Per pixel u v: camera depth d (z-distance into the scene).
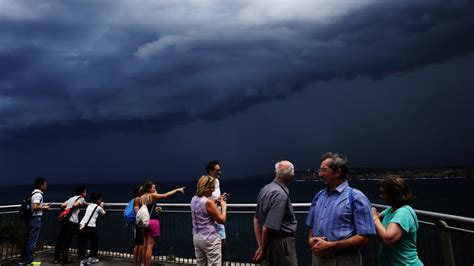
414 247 3.34
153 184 7.02
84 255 8.16
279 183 4.45
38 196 8.06
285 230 4.35
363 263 5.00
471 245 3.36
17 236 9.15
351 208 3.46
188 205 7.65
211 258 5.27
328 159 3.66
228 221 6.93
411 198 3.46
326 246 3.44
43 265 8.12
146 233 6.71
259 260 4.41
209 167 6.30
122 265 7.83
